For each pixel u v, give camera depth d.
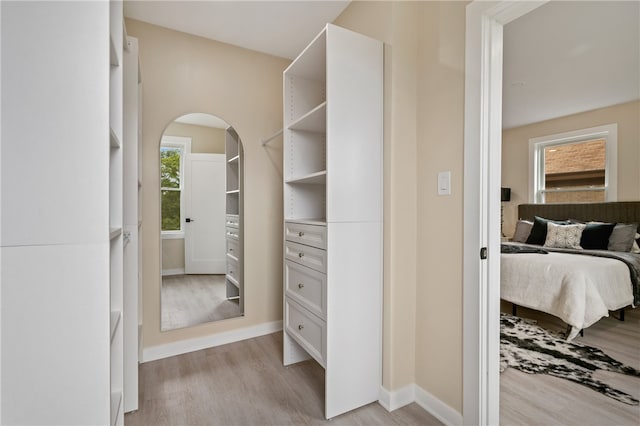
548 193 4.92
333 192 1.71
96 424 0.77
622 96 3.86
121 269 1.18
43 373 0.74
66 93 0.75
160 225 2.43
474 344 1.53
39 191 0.73
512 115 4.56
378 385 1.87
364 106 1.80
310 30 2.48
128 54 1.67
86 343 0.76
